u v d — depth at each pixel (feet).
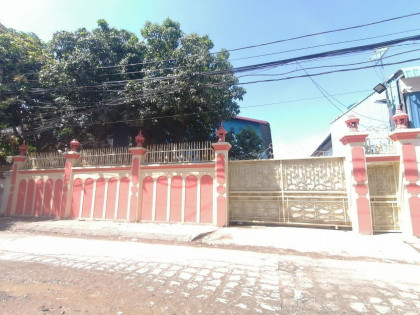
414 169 20.68
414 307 9.42
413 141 21.17
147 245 19.77
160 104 28.99
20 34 39.60
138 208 28.43
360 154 22.13
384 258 16.02
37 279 12.07
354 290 11.02
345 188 23.34
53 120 36.09
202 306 9.36
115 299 9.91
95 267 13.93
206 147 27.58
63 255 16.51
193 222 26.18
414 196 20.36
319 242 19.15
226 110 34.58
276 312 8.96
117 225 26.30
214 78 30.94
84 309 9.07
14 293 10.47
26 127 40.47
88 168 31.81
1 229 27.94
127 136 41.19
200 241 20.94
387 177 22.63
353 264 14.97
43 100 37.29
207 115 32.42
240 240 20.27
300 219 24.26
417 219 20.08
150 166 28.76
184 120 33.53
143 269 13.61
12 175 35.88
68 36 32.48
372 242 18.76
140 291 10.70
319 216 23.76
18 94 34.35
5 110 36.50
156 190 28.32
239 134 45.11
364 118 39.01
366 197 21.44
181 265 14.40
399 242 18.57
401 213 21.52
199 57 27.61
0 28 37.32
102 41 31.99
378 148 22.97
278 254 17.25
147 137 39.11
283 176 25.39
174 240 21.42
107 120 32.55
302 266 14.46
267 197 25.40
